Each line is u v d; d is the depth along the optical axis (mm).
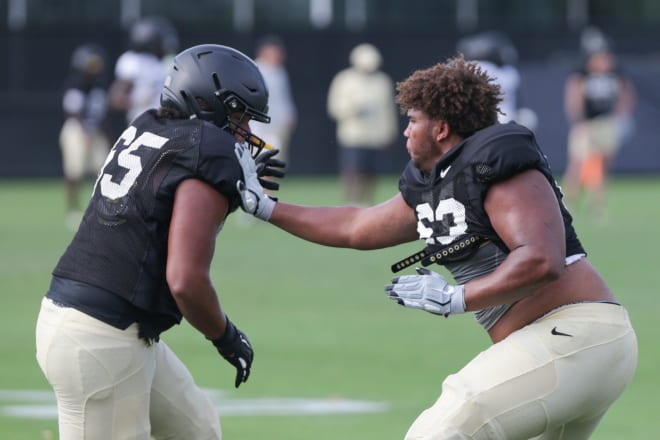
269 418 28969
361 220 20453
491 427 18141
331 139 104938
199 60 19078
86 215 18578
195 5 106125
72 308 18125
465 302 17766
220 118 19109
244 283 49875
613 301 18984
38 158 102312
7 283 49188
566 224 18984
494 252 18531
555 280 18031
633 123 104562
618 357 18594
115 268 18094
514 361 18250
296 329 40125
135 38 62312
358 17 108375
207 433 20266
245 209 18531
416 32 104125
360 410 29828
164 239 18109
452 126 18781
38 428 27969
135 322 18234
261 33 103625
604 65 76250
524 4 109812
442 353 36688
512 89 61500
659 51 105000
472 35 104562
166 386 19828
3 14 103688
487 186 18141
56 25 101125
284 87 74438
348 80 80250
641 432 27844
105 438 18375
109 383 18172
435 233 18844
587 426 19453
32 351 36812
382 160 107000
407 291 17906
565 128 101000
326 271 53750
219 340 18281
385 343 38062
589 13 110062
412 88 18859
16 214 77500
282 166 20156
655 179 105125
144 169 18078
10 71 100875
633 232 67750
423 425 18328
